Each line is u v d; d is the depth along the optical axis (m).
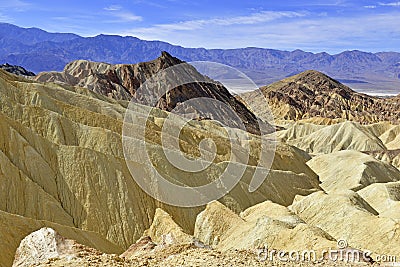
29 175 41.66
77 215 41.22
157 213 40.28
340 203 46.03
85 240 33.69
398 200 56.94
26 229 29.64
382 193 57.81
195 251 16.69
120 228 40.53
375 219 39.62
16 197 38.06
